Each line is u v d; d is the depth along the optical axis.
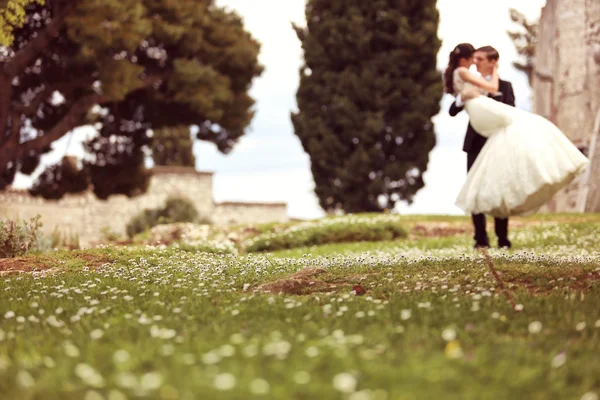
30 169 29.97
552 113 27.19
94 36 24.69
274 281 7.15
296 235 17.86
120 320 4.85
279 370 3.17
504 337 4.19
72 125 27.39
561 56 26.39
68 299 6.25
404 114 31.41
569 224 17.47
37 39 25.28
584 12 25.77
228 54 31.06
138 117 31.53
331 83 32.03
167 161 46.91
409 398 2.77
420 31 31.58
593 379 3.29
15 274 8.88
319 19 32.81
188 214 36.78
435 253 13.03
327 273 7.69
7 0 18.50
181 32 28.33
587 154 24.78
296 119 33.19
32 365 3.47
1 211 33.69
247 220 42.69
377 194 31.72
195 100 29.05
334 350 3.59
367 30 31.84
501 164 7.34
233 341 3.82
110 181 31.67
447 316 4.83
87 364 3.43
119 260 10.05
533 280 6.85
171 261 9.70
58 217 35.66
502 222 11.29
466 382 3.02
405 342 3.90
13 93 28.66
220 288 6.91
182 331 4.40
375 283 7.03
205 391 2.83
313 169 32.59
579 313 4.88
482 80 7.60
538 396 2.96
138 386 2.89
